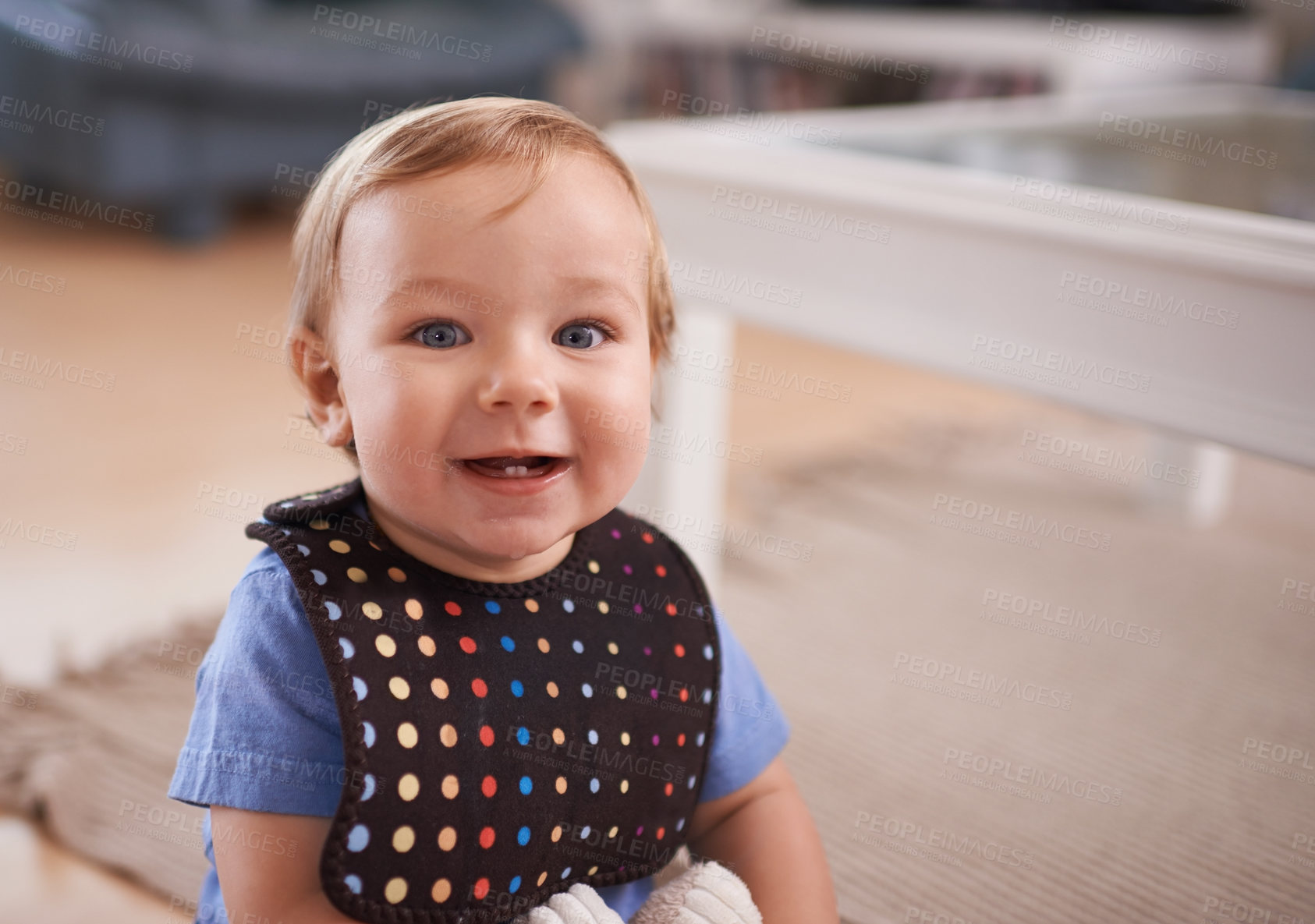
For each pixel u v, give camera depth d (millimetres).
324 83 2787
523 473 576
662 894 632
